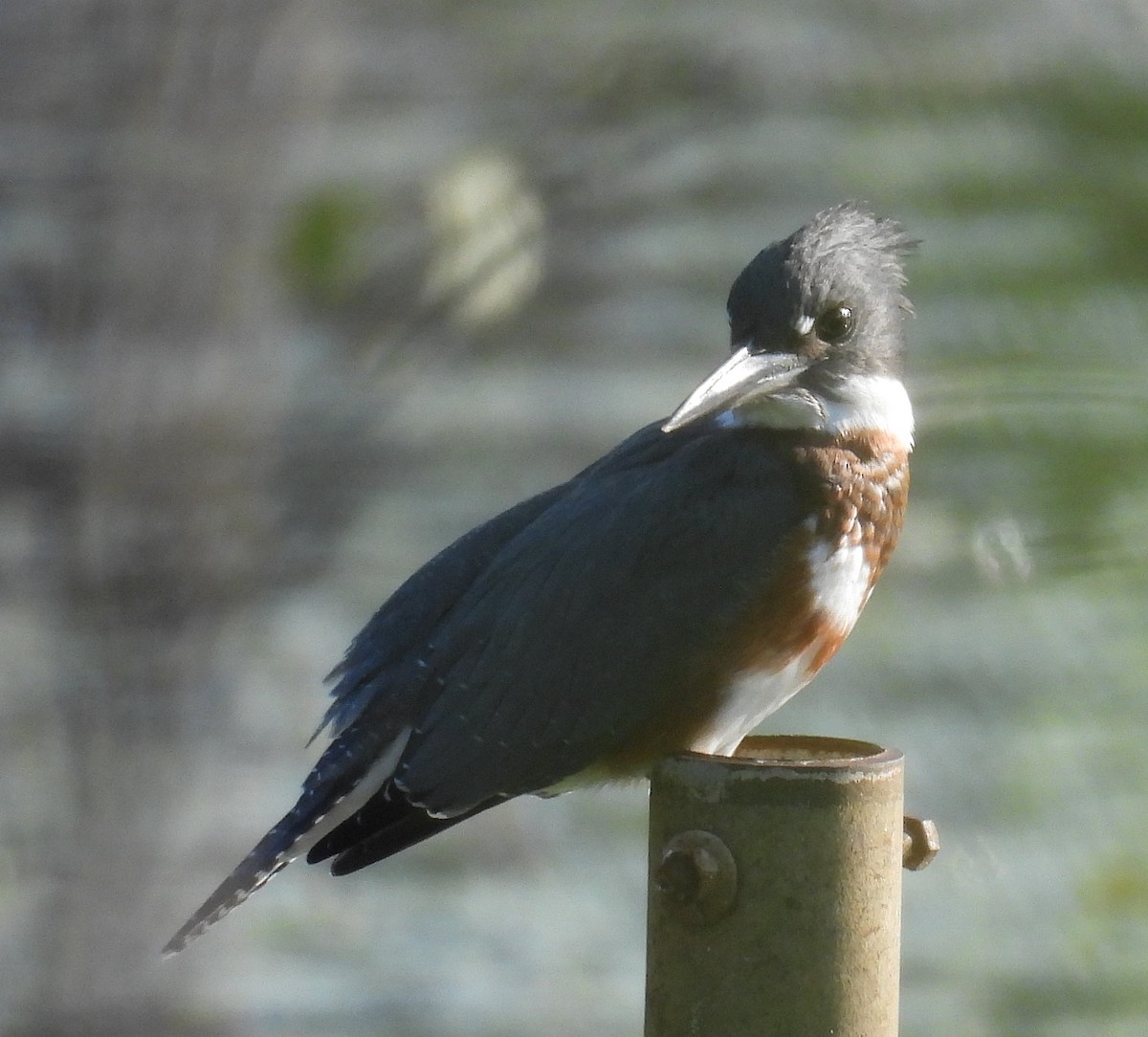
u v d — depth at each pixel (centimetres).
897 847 570
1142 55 715
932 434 685
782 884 559
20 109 918
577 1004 1173
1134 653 937
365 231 994
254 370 934
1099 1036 1109
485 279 1013
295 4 937
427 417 1389
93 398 905
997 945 1170
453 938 1241
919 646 1302
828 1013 563
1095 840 1120
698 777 562
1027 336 684
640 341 1491
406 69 1325
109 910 944
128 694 930
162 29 917
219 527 923
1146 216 691
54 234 916
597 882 1302
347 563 1280
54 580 925
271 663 1157
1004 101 720
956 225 786
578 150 1077
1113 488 669
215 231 923
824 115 1218
